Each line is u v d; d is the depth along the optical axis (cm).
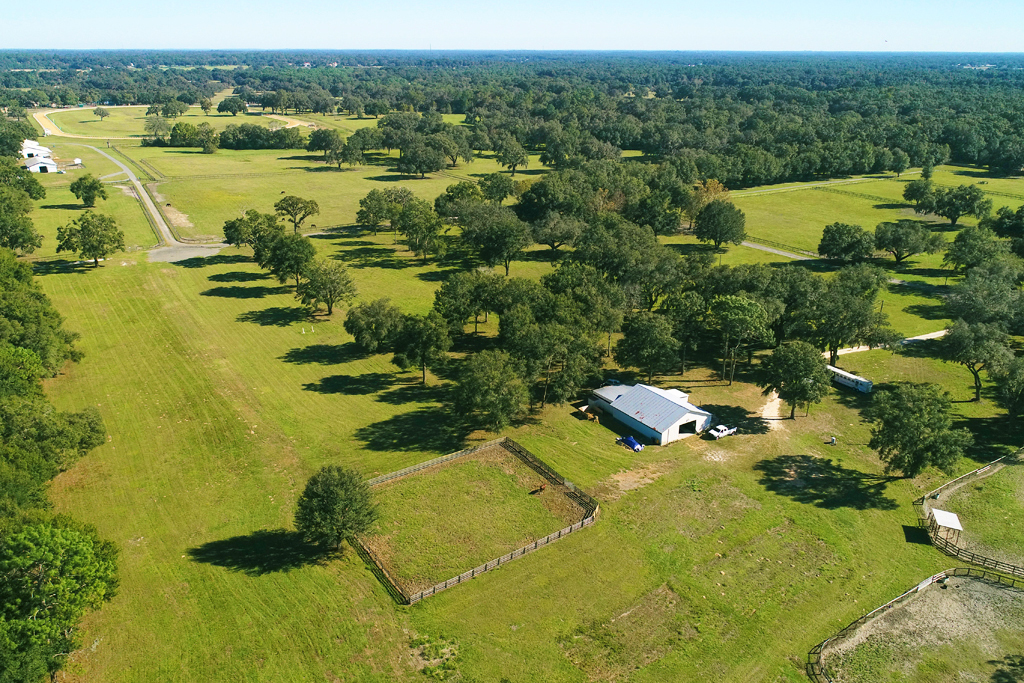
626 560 6562
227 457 8150
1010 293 11694
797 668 5447
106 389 9762
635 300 11712
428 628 5703
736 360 11194
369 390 9969
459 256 16950
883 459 7819
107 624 5659
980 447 8719
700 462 8269
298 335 11881
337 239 18312
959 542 6962
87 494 7375
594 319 10175
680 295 10719
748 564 6550
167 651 5416
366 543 6719
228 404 9431
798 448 8606
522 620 5816
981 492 7769
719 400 9844
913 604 6169
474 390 8306
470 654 5450
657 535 6925
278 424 8944
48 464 6625
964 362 9606
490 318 12912
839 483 7881
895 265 16425
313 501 6266
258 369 10544
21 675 4578
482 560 6562
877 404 8044
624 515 7225
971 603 6197
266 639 5553
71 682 5097
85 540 5344
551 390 9462
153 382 10025
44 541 5034
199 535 6769
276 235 14562
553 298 10488
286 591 6059
